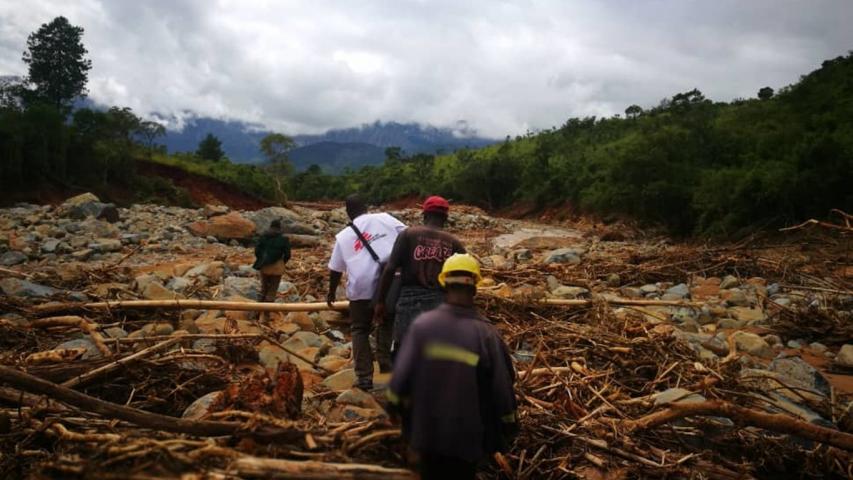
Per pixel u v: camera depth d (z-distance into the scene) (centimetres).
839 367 746
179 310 820
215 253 1792
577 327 760
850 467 430
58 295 856
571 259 1573
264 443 345
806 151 2417
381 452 354
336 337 806
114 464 303
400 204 7319
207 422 358
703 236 2669
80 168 3825
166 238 2033
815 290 1183
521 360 651
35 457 374
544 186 5309
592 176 4647
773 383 611
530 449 430
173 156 5584
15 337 670
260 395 392
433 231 457
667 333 717
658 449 438
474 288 310
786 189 2373
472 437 278
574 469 412
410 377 287
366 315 518
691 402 461
